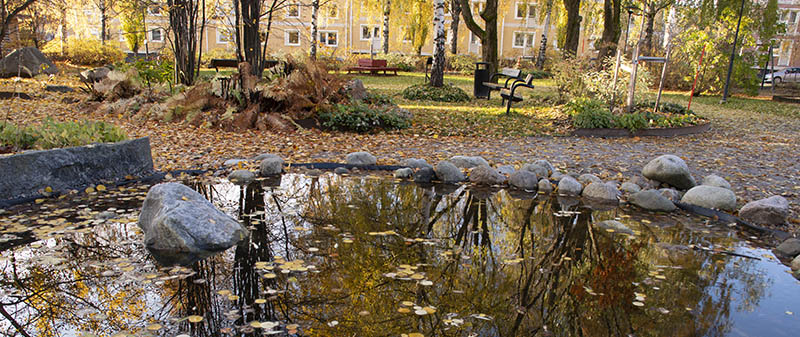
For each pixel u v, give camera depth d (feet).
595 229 14.07
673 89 76.07
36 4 59.00
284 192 16.98
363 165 20.88
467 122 32.96
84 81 39.52
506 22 133.08
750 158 24.57
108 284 9.78
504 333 8.25
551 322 8.68
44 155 15.40
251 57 34.91
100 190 16.40
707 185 16.98
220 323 8.32
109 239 12.17
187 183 17.78
